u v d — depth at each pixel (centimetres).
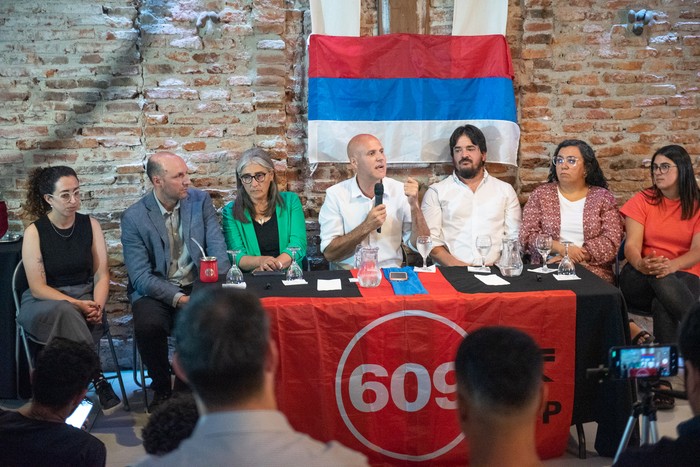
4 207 412
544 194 416
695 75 448
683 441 150
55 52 414
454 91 433
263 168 396
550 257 399
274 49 429
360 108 432
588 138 451
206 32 424
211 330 128
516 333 149
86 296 388
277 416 127
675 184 395
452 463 317
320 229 425
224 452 122
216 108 431
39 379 211
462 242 423
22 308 368
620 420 313
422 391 313
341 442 314
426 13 432
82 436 209
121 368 440
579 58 443
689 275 389
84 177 427
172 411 180
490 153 438
